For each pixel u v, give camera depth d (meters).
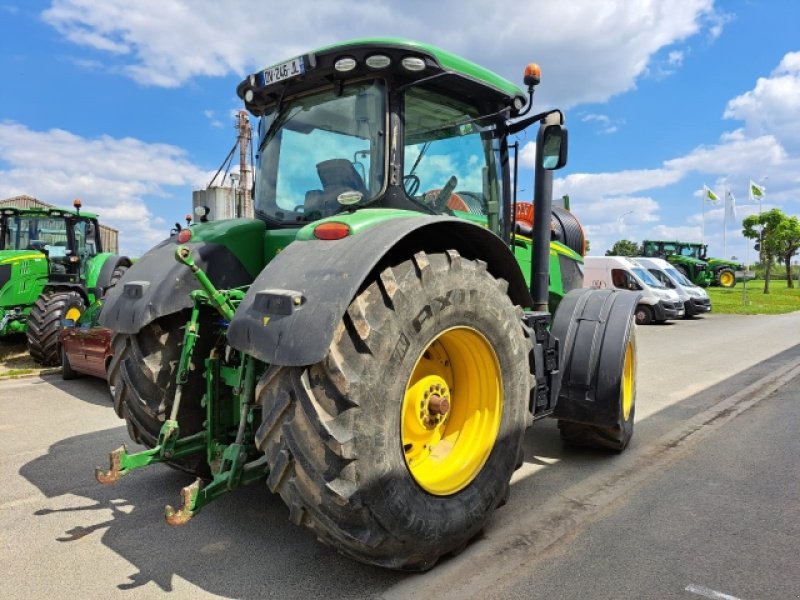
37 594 2.55
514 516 3.34
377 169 3.12
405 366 2.43
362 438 2.26
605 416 4.00
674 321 16.62
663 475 4.01
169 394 3.26
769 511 3.41
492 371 2.95
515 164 4.01
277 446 2.35
